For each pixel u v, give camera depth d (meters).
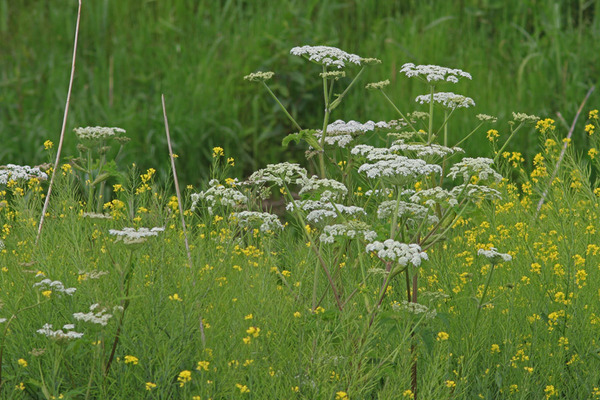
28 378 4.02
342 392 3.64
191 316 4.18
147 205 5.51
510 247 5.37
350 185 5.29
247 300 4.29
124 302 3.97
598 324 4.70
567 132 9.87
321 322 4.14
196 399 3.55
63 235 4.86
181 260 4.56
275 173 4.59
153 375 4.09
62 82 11.14
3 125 10.54
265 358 3.91
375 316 4.20
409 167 4.00
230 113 10.54
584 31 12.21
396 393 3.98
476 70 11.01
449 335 4.53
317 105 10.83
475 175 4.78
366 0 12.44
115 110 10.48
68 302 4.27
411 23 12.02
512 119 9.96
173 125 10.09
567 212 5.53
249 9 12.46
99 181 5.08
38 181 5.36
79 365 4.07
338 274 4.80
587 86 10.49
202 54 11.41
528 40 12.02
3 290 4.35
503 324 4.72
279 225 4.82
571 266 4.92
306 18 11.72
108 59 11.80
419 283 5.14
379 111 10.36
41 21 12.38
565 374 4.52
